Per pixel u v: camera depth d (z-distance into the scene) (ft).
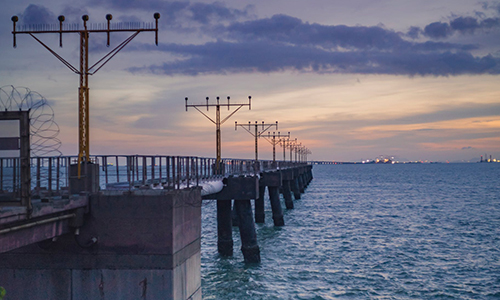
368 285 89.71
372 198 311.06
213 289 86.22
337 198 312.91
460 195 330.34
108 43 56.18
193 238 56.54
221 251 112.37
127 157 54.08
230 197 103.60
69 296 49.67
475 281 92.68
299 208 244.63
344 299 81.30
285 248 126.41
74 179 50.78
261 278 93.61
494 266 104.68
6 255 50.49
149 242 48.93
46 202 43.80
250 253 106.01
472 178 645.92
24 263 50.21
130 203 49.26
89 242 49.01
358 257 114.62
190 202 55.52
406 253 119.75
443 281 92.63
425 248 126.72
